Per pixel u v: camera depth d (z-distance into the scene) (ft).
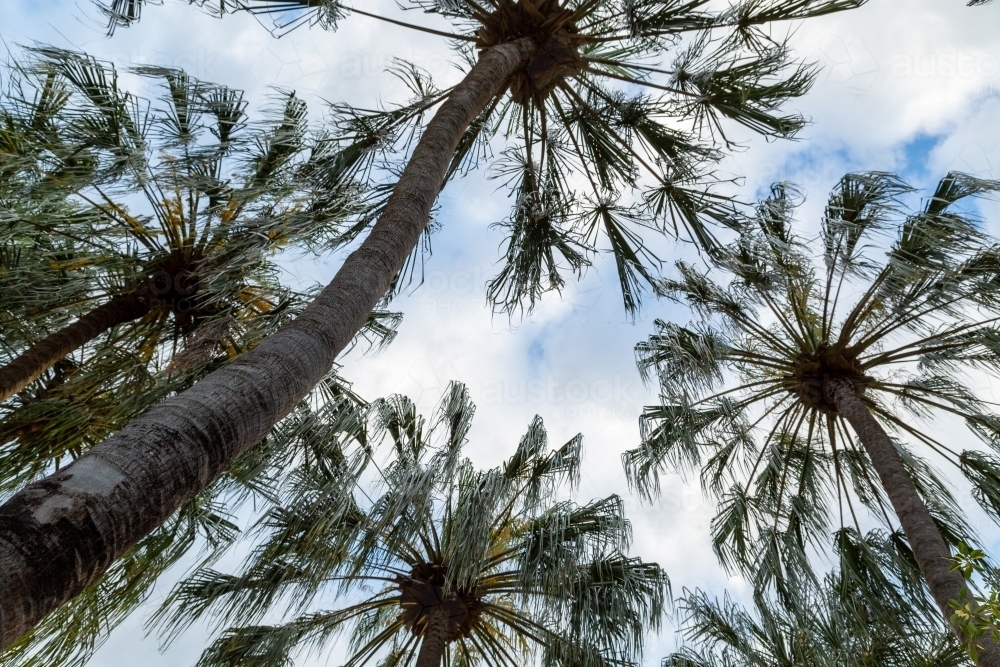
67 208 19.25
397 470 17.13
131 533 6.28
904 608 22.13
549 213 29.48
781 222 25.54
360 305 12.74
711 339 27.37
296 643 21.54
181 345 20.89
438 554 23.66
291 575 17.85
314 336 11.06
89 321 19.77
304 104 20.68
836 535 24.70
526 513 20.44
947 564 19.34
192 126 18.07
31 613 5.20
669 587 19.76
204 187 18.34
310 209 20.43
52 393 19.51
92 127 17.92
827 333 27.32
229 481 18.48
